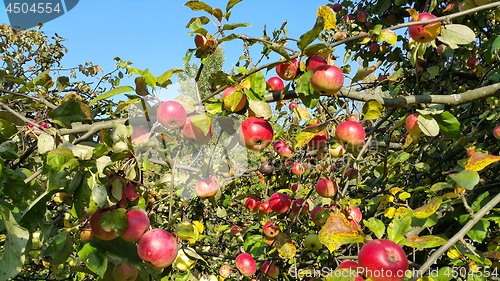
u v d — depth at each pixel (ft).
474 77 11.07
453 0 9.11
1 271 3.50
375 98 5.49
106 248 4.56
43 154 3.95
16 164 4.94
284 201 7.68
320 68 4.83
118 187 4.29
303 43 4.54
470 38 4.99
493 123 8.95
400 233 4.18
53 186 3.73
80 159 4.00
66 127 4.59
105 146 4.00
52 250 4.26
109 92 4.65
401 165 9.57
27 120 4.13
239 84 5.04
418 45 5.68
